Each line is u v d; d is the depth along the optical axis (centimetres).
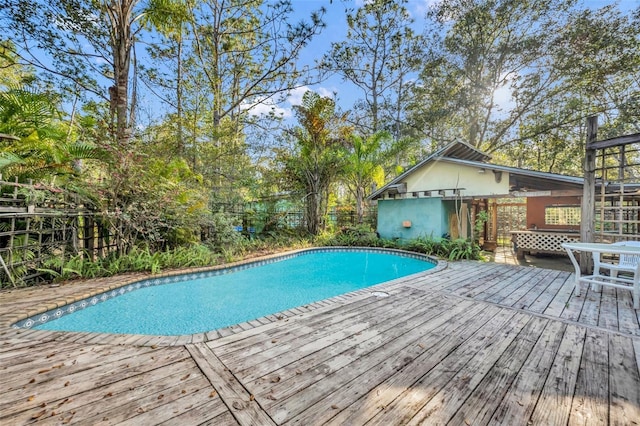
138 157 551
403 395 170
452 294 392
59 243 483
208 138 945
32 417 148
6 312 314
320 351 226
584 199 508
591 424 146
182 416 150
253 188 1029
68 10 826
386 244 934
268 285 575
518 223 1184
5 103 471
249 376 189
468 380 186
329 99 1007
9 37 846
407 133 1652
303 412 154
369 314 312
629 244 404
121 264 537
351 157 1040
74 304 373
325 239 1019
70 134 627
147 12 789
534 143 1572
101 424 143
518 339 250
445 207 894
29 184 429
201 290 524
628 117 1231
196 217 700
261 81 1377
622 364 207
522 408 158
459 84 1592
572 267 679
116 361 208
